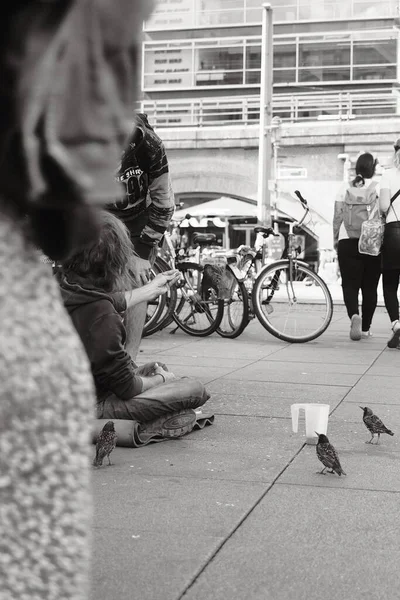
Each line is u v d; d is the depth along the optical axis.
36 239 1.04
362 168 11.18
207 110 42.81
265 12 30.31
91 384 1.07
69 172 0.95
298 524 3.62
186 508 3.82
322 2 41.72
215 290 11.38
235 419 5.91
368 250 10.69
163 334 11.85
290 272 11.23
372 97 39.09
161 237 6.67
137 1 0.96
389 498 4.05
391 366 8.90
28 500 1.01
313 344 11.00
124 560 3.12
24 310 1.01
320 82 41.88
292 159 38.66
